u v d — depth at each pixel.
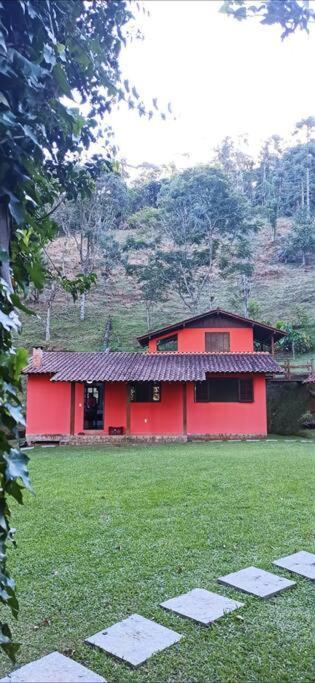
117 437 15.30
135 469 8.45
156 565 3.65
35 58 1.47
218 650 2.45
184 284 31.42
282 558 3.74
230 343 17.25
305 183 50.31
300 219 42.00
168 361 16.19
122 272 40.62
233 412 15.63
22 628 2.71
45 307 33.09
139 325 30.56
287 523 4.70
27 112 1.50
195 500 5.75
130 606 2.96
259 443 13.67
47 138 2.07
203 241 34.78
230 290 36.03
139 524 4.76
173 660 2.35
